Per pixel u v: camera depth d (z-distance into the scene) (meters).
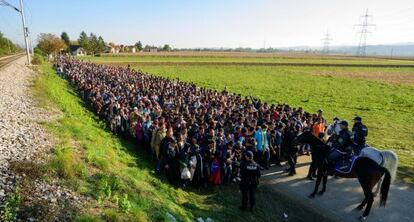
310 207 11.70
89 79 33.09
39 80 31.66
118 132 18.19
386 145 19.52
